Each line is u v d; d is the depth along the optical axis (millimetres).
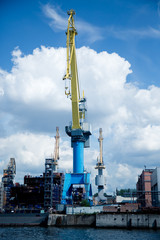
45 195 120750
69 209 87000
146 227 71688
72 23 101438
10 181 163125
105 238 53906
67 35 99438
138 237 54438
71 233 63281
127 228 72938
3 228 79625
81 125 106438
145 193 111875
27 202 128125
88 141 107188
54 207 127562
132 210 81750
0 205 152750
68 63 98875
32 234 62031
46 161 124188
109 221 75188
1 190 156375
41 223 87875
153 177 109500
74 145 102750
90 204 100000
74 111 101688
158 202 98688
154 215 71938
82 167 101250
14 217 90312
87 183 98125
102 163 158500
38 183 130375
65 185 99062
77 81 103562
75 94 101250
